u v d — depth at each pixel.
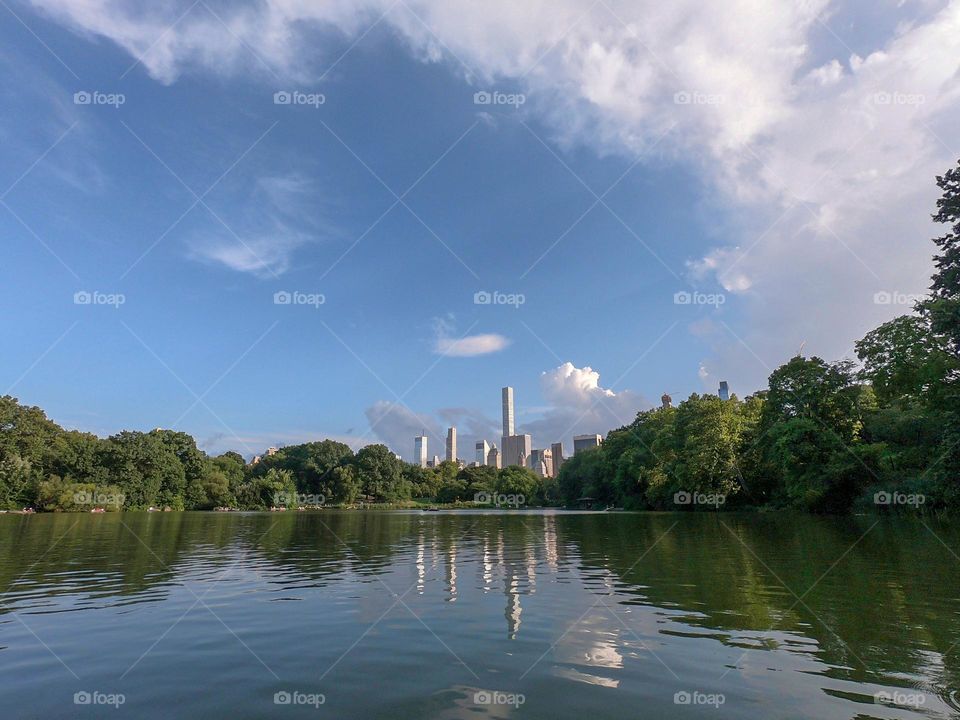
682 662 7.16
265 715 5.55
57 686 6.46
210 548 23.02
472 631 8.80
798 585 12.59
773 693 6.05
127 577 14.73
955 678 6.48
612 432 91.12
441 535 30.66
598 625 9.11
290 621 9.57
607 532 31.03
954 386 31.27
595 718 5.41
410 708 5.70
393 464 135.12
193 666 7.14
